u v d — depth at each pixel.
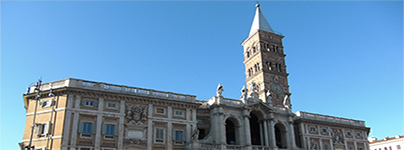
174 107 64.44
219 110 67.38
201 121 68.88
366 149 90.69
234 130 72.56
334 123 86.19
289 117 77.31
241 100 72.38
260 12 104.56
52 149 53.09
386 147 125.12
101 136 56.47
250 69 98.00
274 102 88.94
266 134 71.81
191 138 63.41
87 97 57.97
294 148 74.69
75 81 58.03
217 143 64.56
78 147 54.06
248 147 67.00
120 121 58.62
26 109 63.66
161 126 61.81
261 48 94.75
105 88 59.59
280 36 101.50
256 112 73.75
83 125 55.94
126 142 57.94
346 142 87.12
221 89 70.00
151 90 63.44
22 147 55.12
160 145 60.38
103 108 58.28
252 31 101.69
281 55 98.19
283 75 94.94
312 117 84.06
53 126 54.94
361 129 92.25
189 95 67.06
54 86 58.56
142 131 59.94
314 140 81.38
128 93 60.88
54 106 56.47
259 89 91.00
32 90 60.03
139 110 60.75
